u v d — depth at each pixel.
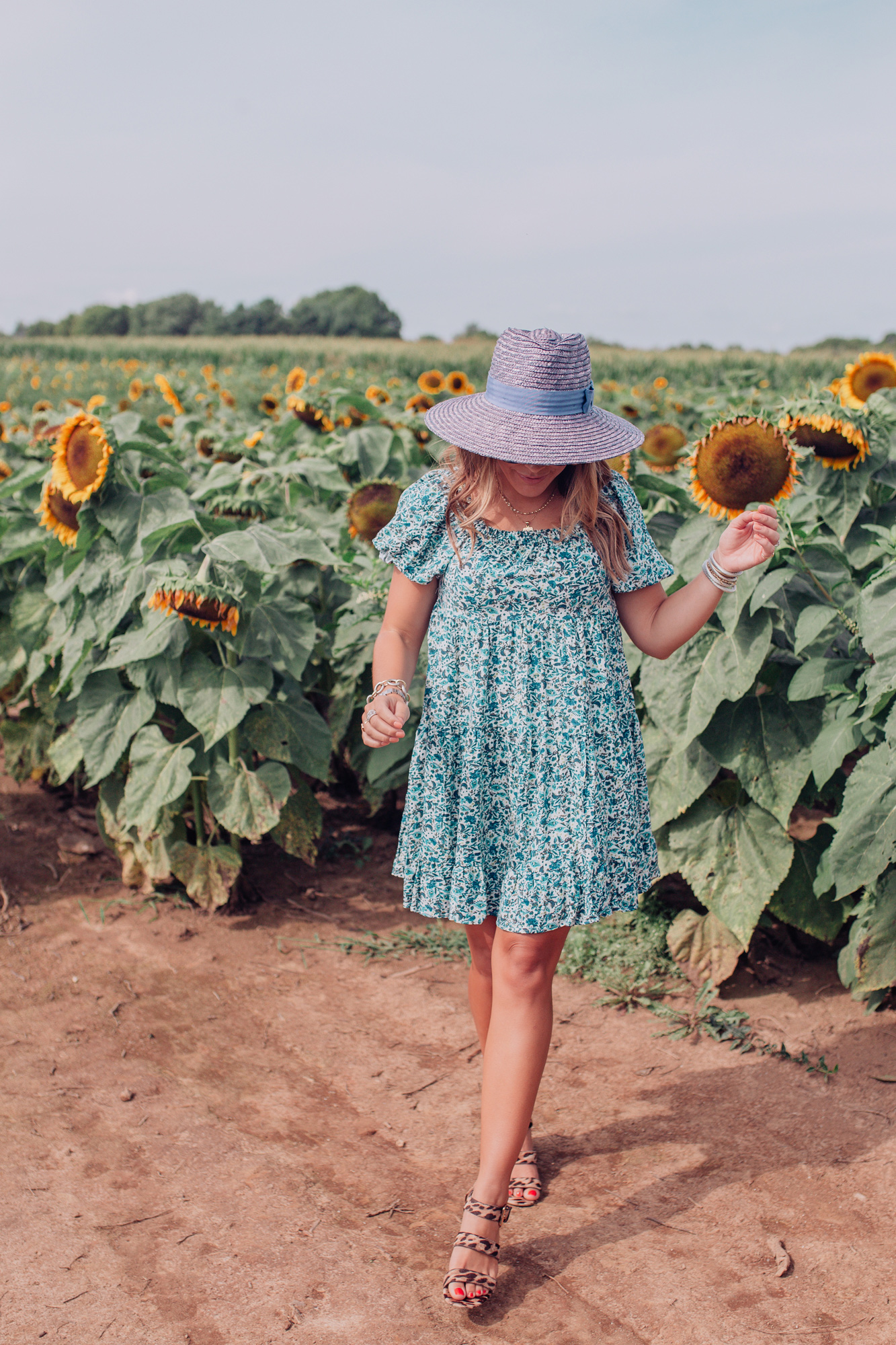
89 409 4.11
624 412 11.02
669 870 3.30
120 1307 2.08
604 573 2.22
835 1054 2.96
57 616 3.97
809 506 3.39
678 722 3.14
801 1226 2.30
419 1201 2.41
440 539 2.21
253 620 3.65
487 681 2.17
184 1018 3.20
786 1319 2.04
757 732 3.24
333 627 4.40
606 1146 2.61
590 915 2.16
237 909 3.91
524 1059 2.18
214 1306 2.08
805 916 3.33
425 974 3.47
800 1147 2.57
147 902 3.91
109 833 3.96
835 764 3.00
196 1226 2.31
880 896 3.03
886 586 2.87
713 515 3.14
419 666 3.98
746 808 3.32
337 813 4.81
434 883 2.23
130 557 3.67
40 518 4.27
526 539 2.15
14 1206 2.36
